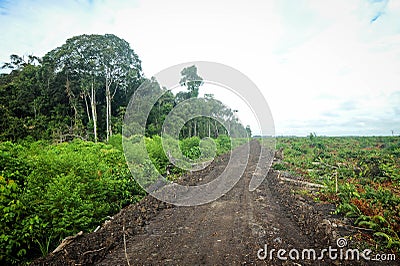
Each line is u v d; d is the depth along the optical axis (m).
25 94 29.16
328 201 8.16
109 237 5.09
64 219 4.86
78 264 4.09
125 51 28.42
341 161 14.95
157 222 6.19
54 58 27.77
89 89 28.59
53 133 23.06
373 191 8.00
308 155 18.23
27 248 4.52
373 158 13.65
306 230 5.77
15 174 5.52
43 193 5.04
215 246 4.87
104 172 7.21
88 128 27.55
